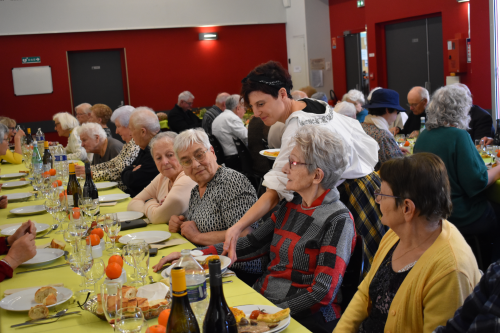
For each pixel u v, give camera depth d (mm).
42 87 10078
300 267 1860
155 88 10812
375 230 2381
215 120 6016
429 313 1323
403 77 9000
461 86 2998
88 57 10445
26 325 1492
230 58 11258
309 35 11008
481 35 6629
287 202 2074
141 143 3916
